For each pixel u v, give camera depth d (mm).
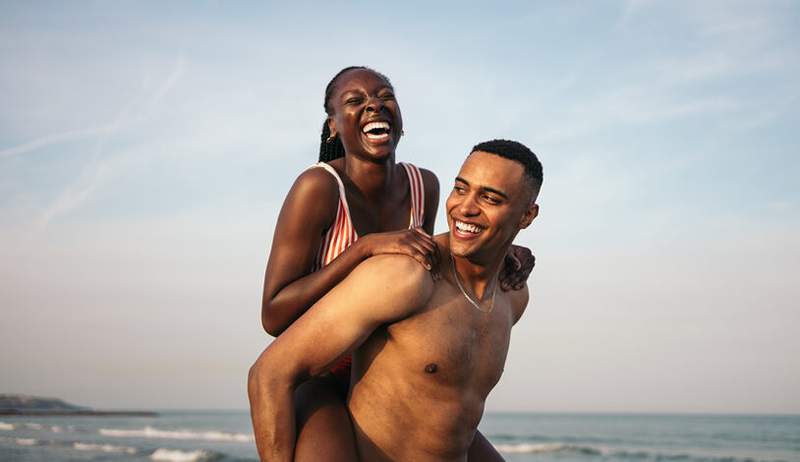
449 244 3354
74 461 38875
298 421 3236
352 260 3281
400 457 3201
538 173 3287
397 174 4148
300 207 3646
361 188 3949
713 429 78812
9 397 151625
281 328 3520
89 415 148625
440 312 3180
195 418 128750
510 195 3164
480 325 3311
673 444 56844
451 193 3266
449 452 3271
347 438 3205
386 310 3045
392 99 4000
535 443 57219
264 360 3139
